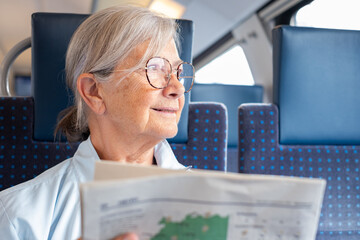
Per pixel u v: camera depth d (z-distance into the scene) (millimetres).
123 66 1187
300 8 4727
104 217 655
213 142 1576
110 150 1310
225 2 5453
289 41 1580
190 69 1289
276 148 1598
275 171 1594
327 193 1620
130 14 1193
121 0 6379
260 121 1593
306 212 699
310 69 1603
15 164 1505
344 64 1625
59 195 1273
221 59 6430
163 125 1208
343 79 1626
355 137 1643
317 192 691
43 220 1225
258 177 690
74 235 1241
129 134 1239
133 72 1181
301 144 1623
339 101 1628
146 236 708
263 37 5480
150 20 1196
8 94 1890
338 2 3967
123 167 758
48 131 1506
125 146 1290
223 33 6117
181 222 703
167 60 1201
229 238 712
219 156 1576
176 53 1262
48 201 1252
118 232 687
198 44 6473
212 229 707
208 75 6598
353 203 1633
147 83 1180
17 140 1505
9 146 1503
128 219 680
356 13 3857
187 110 1556
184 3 5844
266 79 5840
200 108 1578
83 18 1483
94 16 1239
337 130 1629
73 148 1517
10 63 1873
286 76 1591
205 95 3918
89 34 1226
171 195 684
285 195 691
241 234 712
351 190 1633
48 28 1474
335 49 1618
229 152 3109
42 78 1487
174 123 1232
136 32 1172
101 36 1198
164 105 1203
